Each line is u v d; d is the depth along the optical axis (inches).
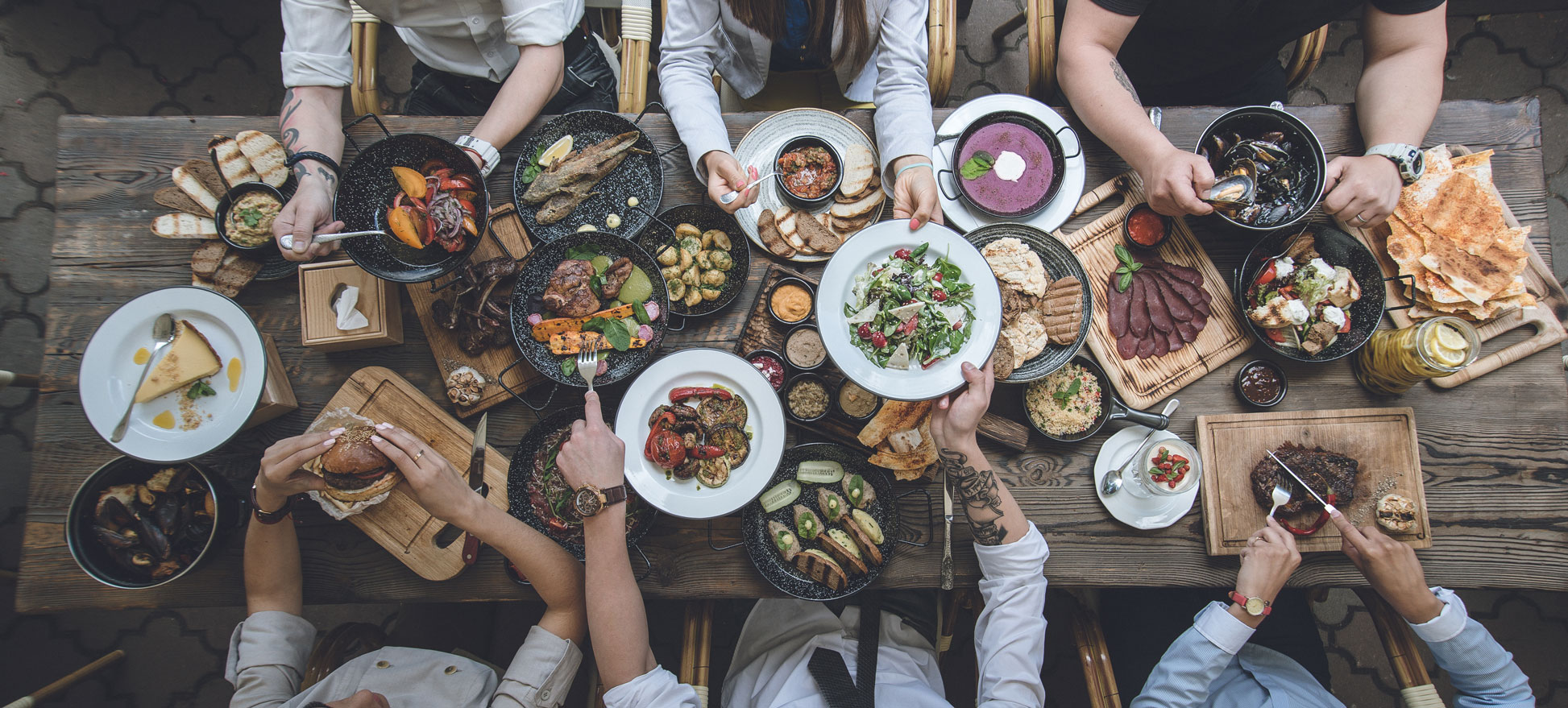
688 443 53.1
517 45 60.0
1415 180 55.8
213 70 98.2
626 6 65.9
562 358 53.7
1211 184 53.0
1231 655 53.4
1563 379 57.9
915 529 56.7
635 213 58.3
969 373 50.3
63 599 54.2
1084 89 58.8
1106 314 58.7
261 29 99.2
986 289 52.7
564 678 50.7
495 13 63.3
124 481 53.8
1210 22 64.2
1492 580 55.8
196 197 56.8
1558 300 58.4
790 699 59.1
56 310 57.0
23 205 93.7
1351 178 55.7
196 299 52.9
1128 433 57.4
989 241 57.7
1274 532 53.6
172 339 52.7
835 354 51.7
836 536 55.1
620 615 48.3
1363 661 91.0
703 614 61.6
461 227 51.1
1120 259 58.6
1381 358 55.2
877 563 53.6
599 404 51.2
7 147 93.9
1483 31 99.7
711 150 56.4
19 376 64.1
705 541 55.8
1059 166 58.6
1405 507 55.3
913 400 51.0
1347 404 58.0
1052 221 59.5
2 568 87.2
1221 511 56.1
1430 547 55.9
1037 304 56.4
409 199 53.2
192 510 53.9
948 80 65.2
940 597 69.9
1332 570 56.4
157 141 58.9
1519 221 60.4
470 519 48.9
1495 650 53.8
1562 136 98.0
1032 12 64.7
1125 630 70.0
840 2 58.1
